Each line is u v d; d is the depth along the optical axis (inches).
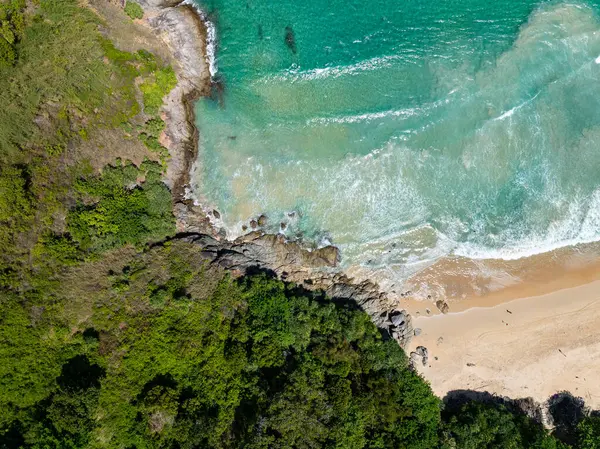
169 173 1611.7
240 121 1678.2
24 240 1268.5
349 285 1657.2
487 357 1626.5
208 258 1553.9
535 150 1676.9
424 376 1616.6
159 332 1380.4
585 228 1667.1
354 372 1444.4
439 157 1676.9
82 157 1408.7
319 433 1290.6
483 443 1460.4
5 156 1266.0
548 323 1637.6
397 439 1396.4
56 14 1413.6
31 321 1235.2
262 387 1354.6
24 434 1148.5
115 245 1428.4
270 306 1461.6
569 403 1600.6
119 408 1282.0
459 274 1665.8
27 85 1332.4
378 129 1678.2
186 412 1309.1
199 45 1637.6
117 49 1493.6
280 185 1678.2
